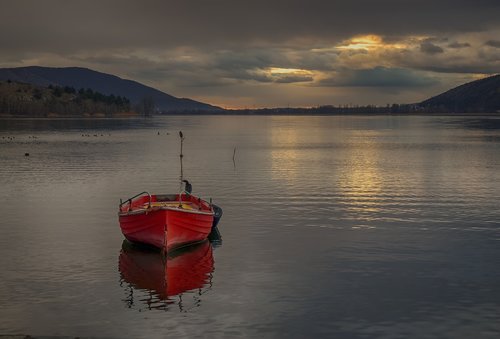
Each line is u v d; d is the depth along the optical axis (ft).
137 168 222.69
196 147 368.27
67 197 145.28
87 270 80.53
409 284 73.56
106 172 207.41
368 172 210.79
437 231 105.60
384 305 65.92
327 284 73.61
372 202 138.82
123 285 73.77
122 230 95.96
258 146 385.70
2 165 230.07
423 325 60.13
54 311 64.18
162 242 89.30
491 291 70.69
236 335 57.88
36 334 57.98
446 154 302.45
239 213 123.95
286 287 72.59
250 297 68.85
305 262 84.28
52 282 74.74
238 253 90.02
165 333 58.29
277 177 192.95
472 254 88.69
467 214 122.72
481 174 203.31
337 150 343.05
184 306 65.92
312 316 62.64
